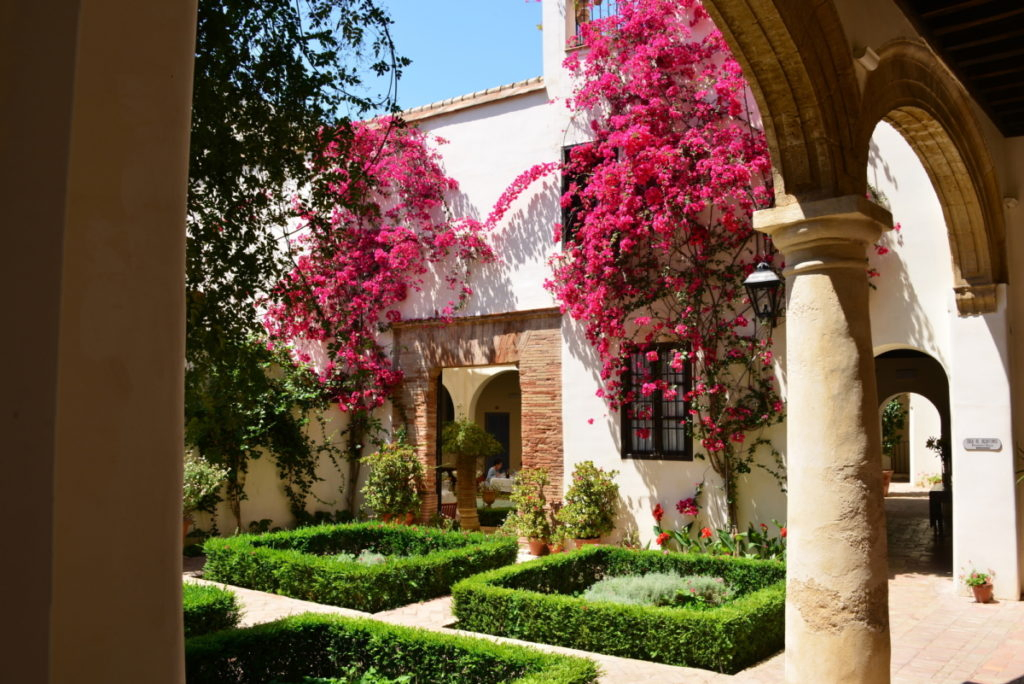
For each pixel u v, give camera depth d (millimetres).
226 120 4426
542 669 4777
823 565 3963
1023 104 7684
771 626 6402
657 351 10562
